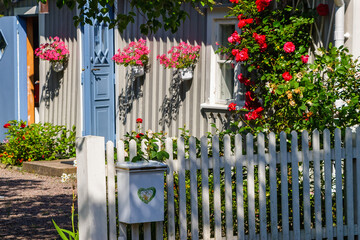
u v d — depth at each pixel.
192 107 12.34
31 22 16.16
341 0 9.39
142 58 13.11
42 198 10.67
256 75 10.83
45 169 12.96
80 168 6.36
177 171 6.81
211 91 11.95
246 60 10.45
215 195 6.89
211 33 11.88
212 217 7.45
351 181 7.43
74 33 14.55
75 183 11.92
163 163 6.53
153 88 13.14
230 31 11.75
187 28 12.37
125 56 13.06
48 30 15.36
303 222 7.61
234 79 11.58
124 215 6.35
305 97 8.48
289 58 10.05
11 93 15.92
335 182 7.43
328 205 7.33
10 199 10.62
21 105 15.95
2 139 16.06
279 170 7.52
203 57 12.09
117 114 14.05
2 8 16.42
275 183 7.12
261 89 10.55
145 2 7.84
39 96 16.20
